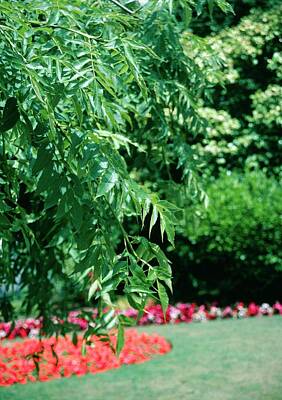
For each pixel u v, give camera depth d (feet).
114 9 9.25
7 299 11.94
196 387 16.07
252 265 26.07
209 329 23.65
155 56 7.55
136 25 9.73
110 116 6.82
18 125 6.49
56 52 7.68
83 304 25.13
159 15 9.17
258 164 27.45
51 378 17.44
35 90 6.04
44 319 11.19
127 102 10.16
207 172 26.76
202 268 27.96
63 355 19.48
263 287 26.78
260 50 26.99
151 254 6.38
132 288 6.19
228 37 27.04
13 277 11.23
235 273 26.66
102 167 6.01
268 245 25.30
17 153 8.36
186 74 10.27
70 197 6.03
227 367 17.80
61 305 11.66
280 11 27.09
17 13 6.81
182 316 26.07
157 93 9.62
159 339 21.35
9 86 7.10
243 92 28.09
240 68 27.81
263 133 27.50
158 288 6.30
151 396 15.52
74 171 7.02
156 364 18.60
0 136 7.31
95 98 6.66
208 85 11.00
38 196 10.05
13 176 7.61
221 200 25.32
